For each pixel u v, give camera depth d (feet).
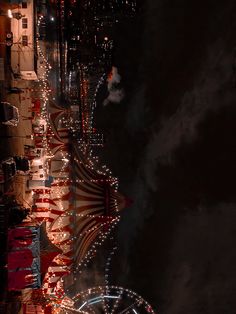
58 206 47.93
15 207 39.19
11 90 48.44
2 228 34.94
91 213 48.08
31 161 49.80
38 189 48.55
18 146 48.62
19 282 35.50
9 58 47.88
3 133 44.73
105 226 50.31
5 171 39.14
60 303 48.88
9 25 47.83
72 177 48.60
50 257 37.27
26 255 35.70
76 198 48.08
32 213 47.19
